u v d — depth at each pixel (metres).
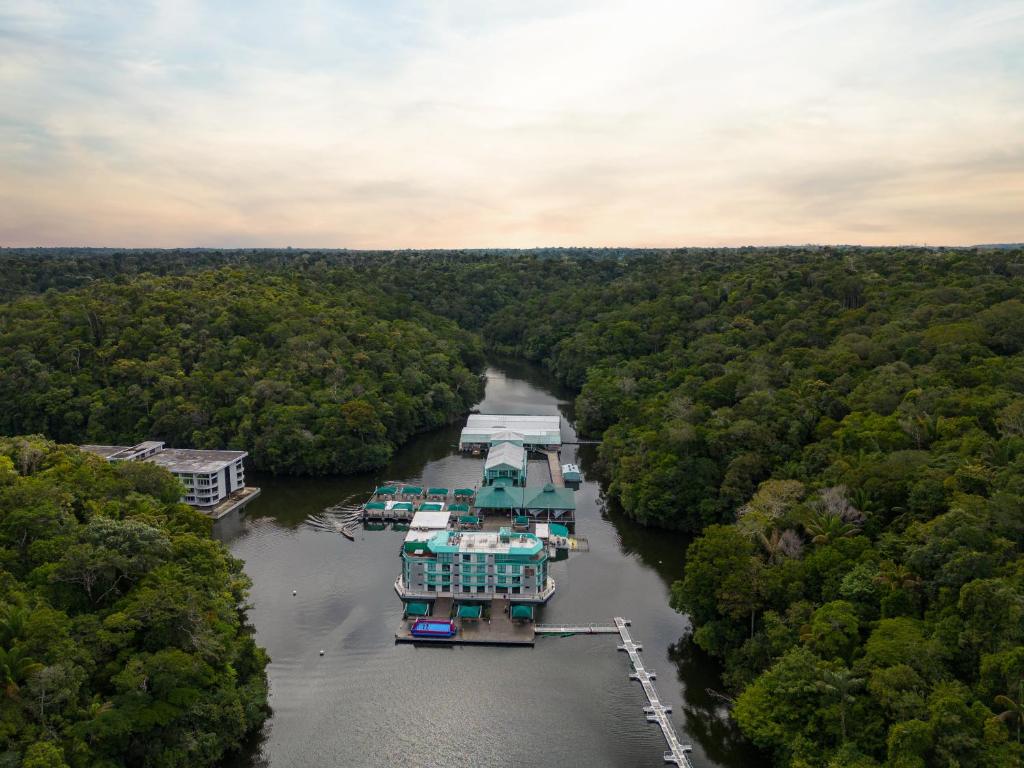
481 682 114.62
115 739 82.00
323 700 110.06
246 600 138.00
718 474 167.62
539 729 104.38
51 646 84.38
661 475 170.50
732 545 119.12
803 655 93.69
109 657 91.38
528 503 179.12
